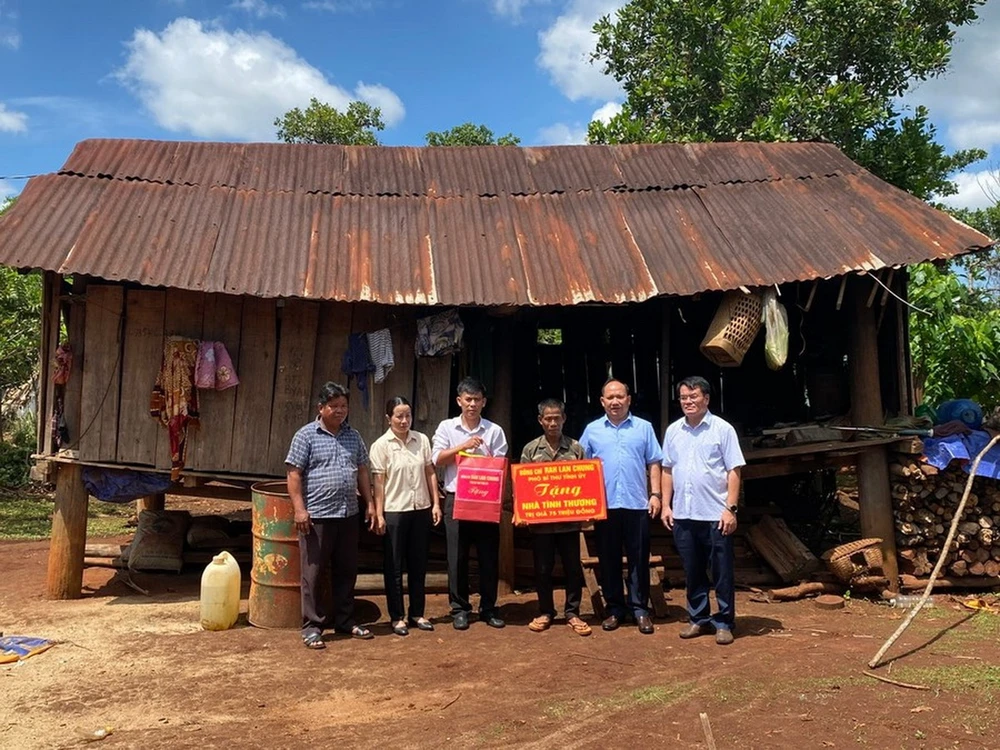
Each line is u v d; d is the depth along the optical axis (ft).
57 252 21.83
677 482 19.71
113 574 27.22
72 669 17.31
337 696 15.61
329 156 28.09
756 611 22.34
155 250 22.66
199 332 23.61
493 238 25.05
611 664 17.38
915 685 15.42
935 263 23.86
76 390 23.58
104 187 24.67
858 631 19.95
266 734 13.79
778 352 22.33
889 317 25.73
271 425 23.71
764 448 25.25
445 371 24.20
